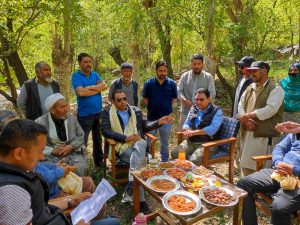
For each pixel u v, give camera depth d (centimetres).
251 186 301
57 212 184
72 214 229
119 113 391
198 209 247
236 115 416
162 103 462
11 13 552
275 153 324
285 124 310
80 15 523
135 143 359
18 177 158
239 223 288
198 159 383
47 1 531
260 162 330
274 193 304
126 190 344
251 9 696
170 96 468
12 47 622
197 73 470
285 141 328
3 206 144
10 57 691
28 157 161
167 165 330
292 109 489
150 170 315
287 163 304
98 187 253
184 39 1012
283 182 278
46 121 343
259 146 370
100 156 452
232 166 398
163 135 461
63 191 280
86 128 430
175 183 291
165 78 461
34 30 761
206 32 532
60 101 332
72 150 350
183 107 487
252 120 366
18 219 146
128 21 653
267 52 770
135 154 346
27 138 157
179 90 488
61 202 237
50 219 178
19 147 156
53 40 720
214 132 395
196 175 310
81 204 239
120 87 464
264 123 360
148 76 964
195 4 591
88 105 424
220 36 691
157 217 323
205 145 367
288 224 270
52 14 561
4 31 589
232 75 834
